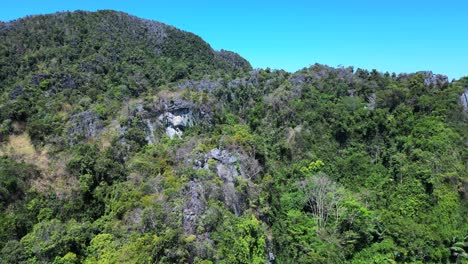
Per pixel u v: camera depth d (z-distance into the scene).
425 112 77.69
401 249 54.22
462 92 80.06
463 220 58.84
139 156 60.44
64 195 50.22
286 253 51.91
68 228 42.09
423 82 87.00
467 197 60.78
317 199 60.84
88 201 50.31
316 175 66.94
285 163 71.75
